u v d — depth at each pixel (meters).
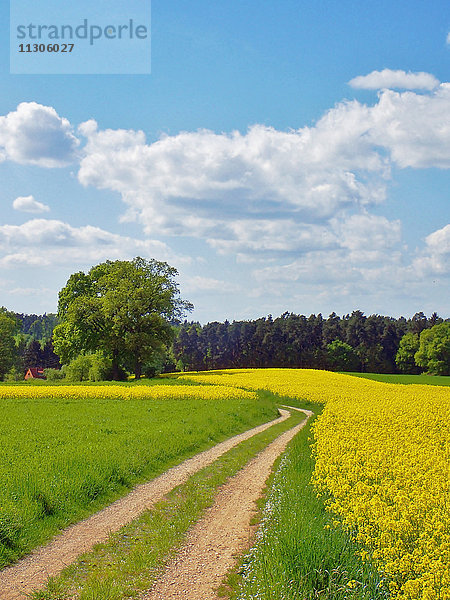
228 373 67.12
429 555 6.98
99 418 25.14
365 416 21.70
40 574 8.90
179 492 13.82
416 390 47.34
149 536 10.59
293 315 134.62
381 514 8.44
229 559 9.38
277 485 13.51
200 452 19.25
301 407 37.06
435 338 102.06
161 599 7.95
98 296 69.19
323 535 8.45
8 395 38.25
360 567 7.56
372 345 120.69
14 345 94.75
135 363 67.44
